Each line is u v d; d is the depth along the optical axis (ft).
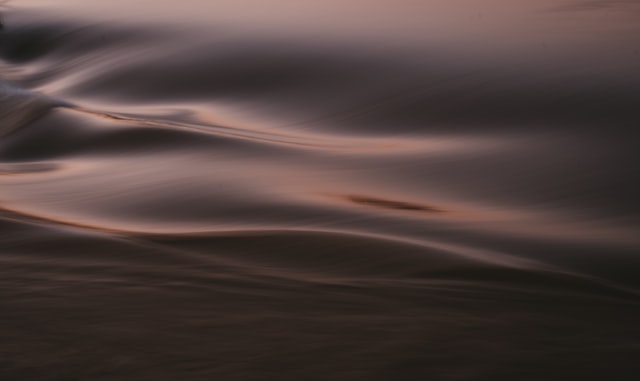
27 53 109.09
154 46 94.12
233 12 103.24
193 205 35.65
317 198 36.81
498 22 82.79
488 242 30.63
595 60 64.18
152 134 51.49
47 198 38.88
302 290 21.58
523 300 22.15
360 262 25.34
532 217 34.60
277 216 33.83
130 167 45.14
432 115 57.88
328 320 18.97
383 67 72.23
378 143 51.78
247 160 44.32
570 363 17.03
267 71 77.46
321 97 68.39
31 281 21.68
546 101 55.67
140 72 84.89
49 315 18.85
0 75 96.63
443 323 19.12
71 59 99.50
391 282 23.13
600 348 17.94
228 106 70.49
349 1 101.81
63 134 55.42
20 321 18.45
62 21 117.08
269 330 18.08
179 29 99.04
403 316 19.58
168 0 117.08
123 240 26.81
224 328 18.13
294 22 93.09
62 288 21.04
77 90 84.48
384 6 96.43
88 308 19.38
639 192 37.55
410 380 15.80
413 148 48.19
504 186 39.34
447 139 51.19
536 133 49.37
